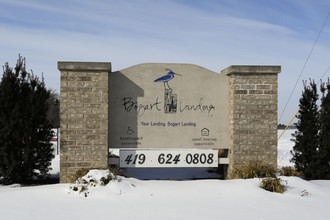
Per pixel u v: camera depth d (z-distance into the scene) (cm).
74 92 1152
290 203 808
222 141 1250
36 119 1126
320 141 1237
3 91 1105
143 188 885
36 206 739
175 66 1238
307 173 1245
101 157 1152
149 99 1220
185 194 856
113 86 1205
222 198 831
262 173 1119
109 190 845
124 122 1207
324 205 805
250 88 1221
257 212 731
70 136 1147
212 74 1255
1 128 1111
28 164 1117
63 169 1141
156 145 1219
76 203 768
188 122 1236
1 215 679
